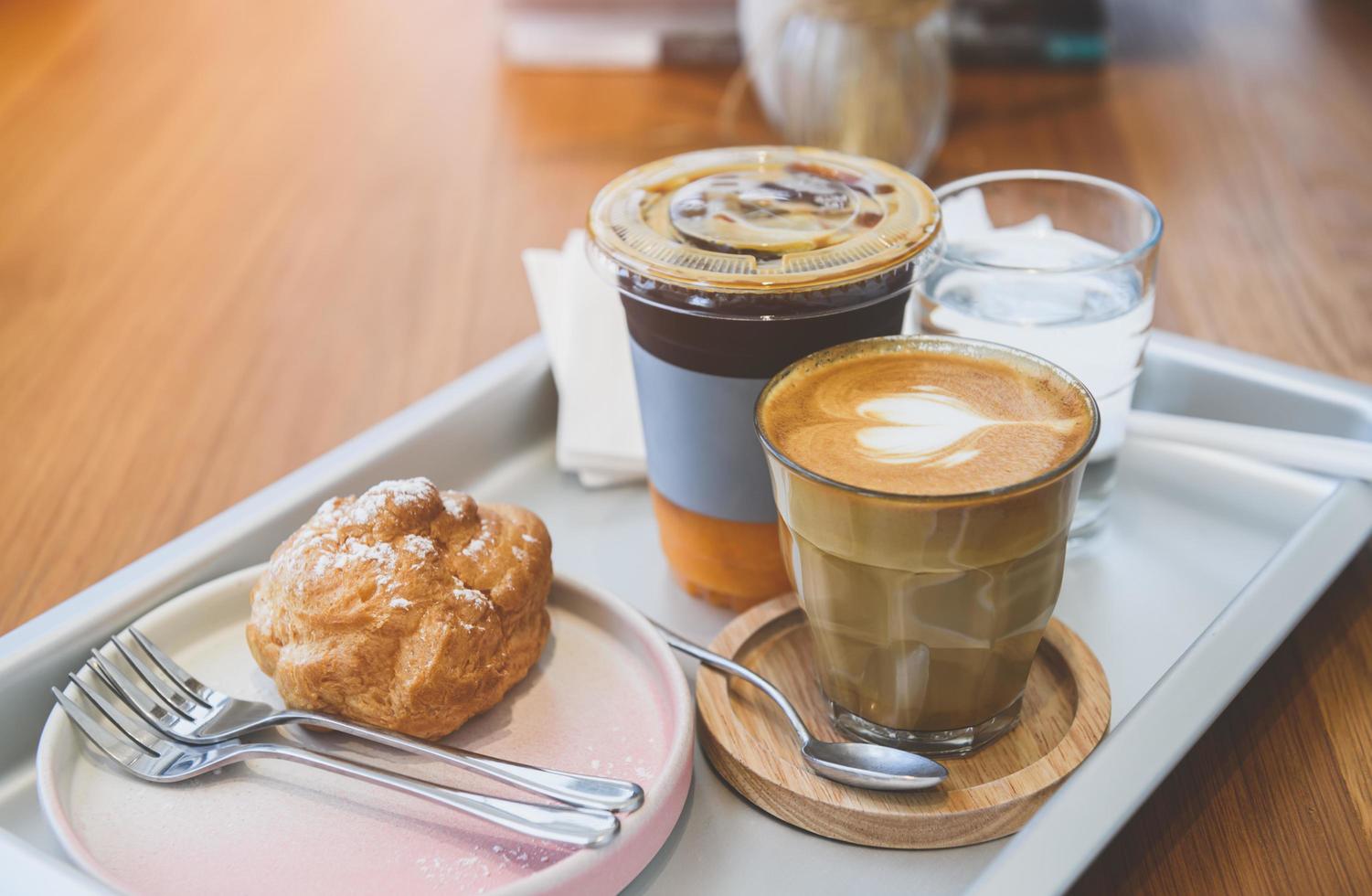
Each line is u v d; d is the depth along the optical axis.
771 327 0.46
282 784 0.45
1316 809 0.45
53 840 0.45
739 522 0.50
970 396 0.45
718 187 0.50
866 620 0.43
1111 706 0.48
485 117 1.05
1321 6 1.25
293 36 1.25
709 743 0.46
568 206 0.89
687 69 1.13
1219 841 0.44
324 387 0.69
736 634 0.50
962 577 0.42
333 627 0.45
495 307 0.76
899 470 0.42
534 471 0.61
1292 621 0.48
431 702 0.45
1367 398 0.58
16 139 1.03
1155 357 0.62
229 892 0.42
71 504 0.61
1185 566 0.54
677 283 0.45
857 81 0.89
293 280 0.80
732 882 0.43
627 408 0.59
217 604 0.50
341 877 0.42
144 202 0.92
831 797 0.44
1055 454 0.42
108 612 0.49
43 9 1.33
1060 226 0.57
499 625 0.46
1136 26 1.22
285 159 0.98
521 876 0.42
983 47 1.11
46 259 0.84
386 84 1.12
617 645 0.50
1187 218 0.84
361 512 0.47
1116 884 0.43
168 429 0.66
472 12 1.30
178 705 0.47
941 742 0.45
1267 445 0.56
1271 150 0.94
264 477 0.62
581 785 0.42
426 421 0.58
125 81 1.15
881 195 0.50
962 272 0.52
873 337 0.48
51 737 0.45
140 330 0.75
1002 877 0.40
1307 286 0.75
